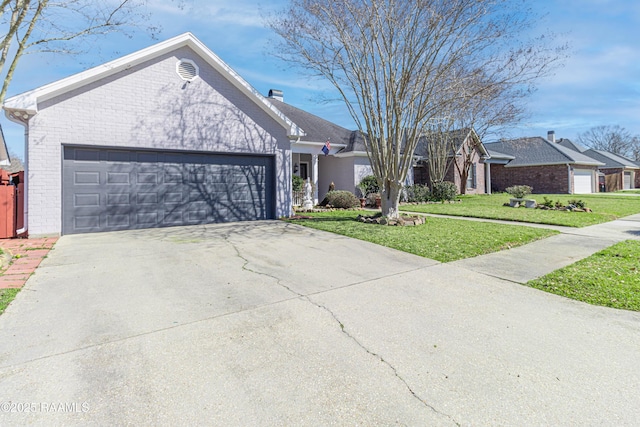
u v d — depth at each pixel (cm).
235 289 441
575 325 339
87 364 266
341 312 369
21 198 818
